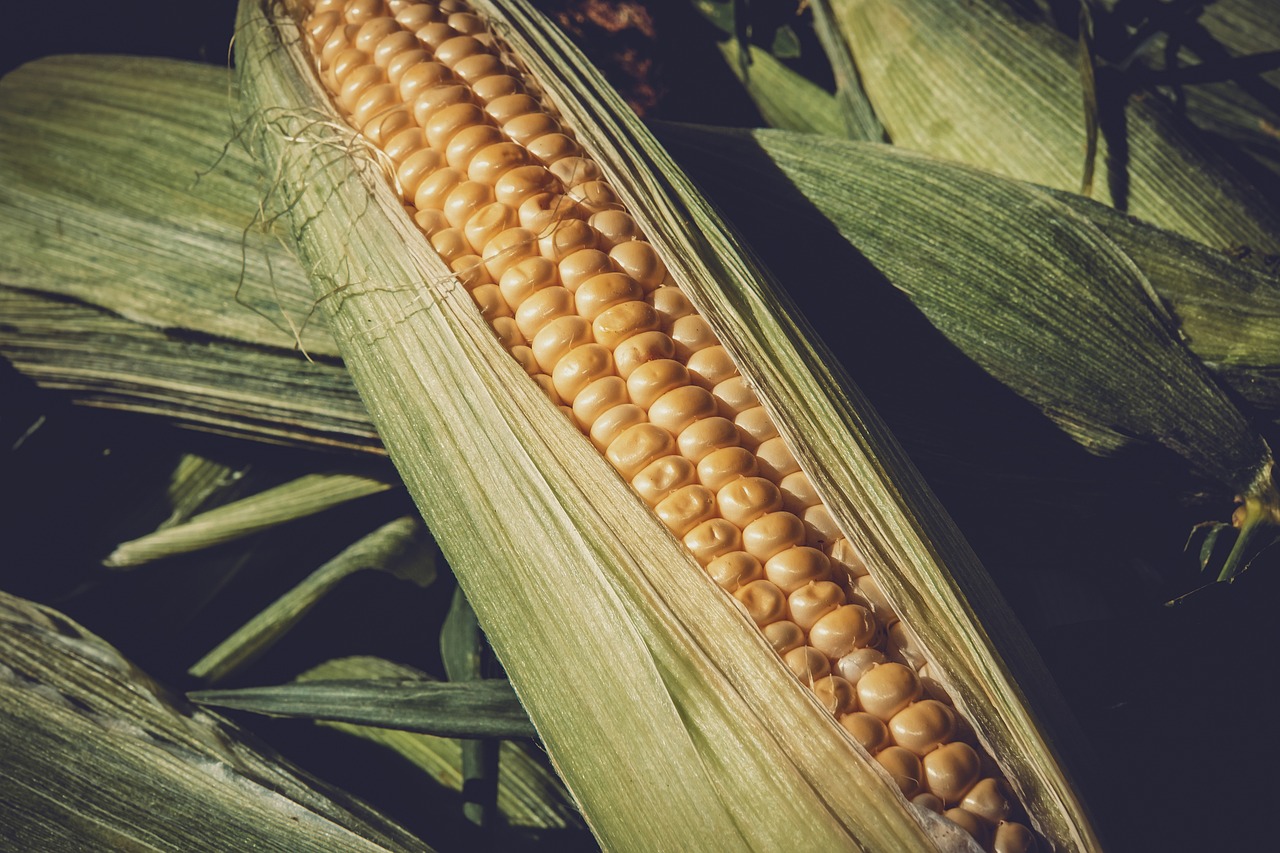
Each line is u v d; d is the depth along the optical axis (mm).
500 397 181
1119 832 172
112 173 229
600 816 175
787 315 189
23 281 228
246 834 197
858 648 170
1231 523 217
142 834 197
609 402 180
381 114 198
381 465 232
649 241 191
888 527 177
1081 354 214
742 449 178
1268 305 216
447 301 185
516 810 218
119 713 204
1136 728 189
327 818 199
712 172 226
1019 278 216
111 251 227
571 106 201
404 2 209
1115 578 220
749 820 166
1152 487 216
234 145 226
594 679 175
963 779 165
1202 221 233
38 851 195
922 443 217
